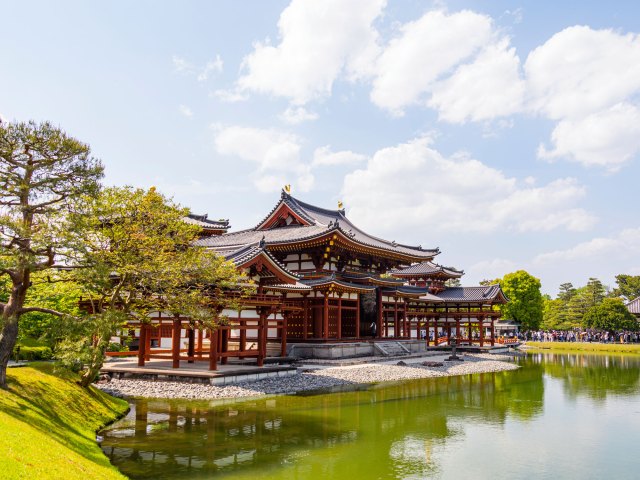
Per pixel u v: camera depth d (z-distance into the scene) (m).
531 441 20.67
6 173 17.67
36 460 11.52
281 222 56.75
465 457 18.16
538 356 67.94
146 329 32.44
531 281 95.06
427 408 26.94
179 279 25.62
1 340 17.62
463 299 70.50
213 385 28.31
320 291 46.69
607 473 16.69
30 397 17.78
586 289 113.69
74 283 23.17
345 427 21.73
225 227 56.22
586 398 31.64
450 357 53.44
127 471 15.05
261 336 33.84
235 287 30.03
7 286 21.17
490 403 29.12
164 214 24.16
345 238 49.09
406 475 15.79
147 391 27.00
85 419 19.28
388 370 40.25
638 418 25.52
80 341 20.28
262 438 19.28
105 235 22.53
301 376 34.25
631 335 93.38
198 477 14.77
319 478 15.20
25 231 17.00
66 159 18.30
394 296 59.50
